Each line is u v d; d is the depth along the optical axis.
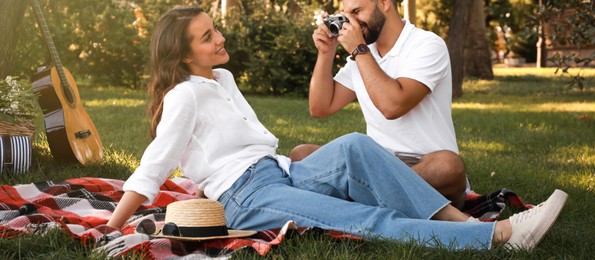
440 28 29.14
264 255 3.18
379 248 3.29
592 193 5.23
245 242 3.27
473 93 18.09
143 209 4.26
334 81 4.44
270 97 14.59
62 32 14.27
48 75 5.84
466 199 4.35
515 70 32.56
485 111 12.68
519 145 8.20
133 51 15.05
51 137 5.66
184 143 3.59
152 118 3.72
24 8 6.45
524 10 34.62
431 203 3.41
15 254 3.20
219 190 3.67
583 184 5.64
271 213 3.54
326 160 3.59
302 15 15.80
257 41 15.03
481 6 24.44
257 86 15.00
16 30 6.40
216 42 3.70
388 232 3.37
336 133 8.92
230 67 15.23
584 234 3.87
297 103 12.99
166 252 3.21
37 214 3.73
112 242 3.19
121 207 3.46
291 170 3.74
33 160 5.90
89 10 14.57
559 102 15.10
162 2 15.54
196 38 3.66
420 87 3.92
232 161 3.67
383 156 3.45
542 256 3.27
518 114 12.00
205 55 3.68
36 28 13.90
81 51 14.88
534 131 9.49
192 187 4.89
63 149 5.67
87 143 5.90
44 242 3.30
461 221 3.43
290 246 3.24
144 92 14.12
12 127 5.36
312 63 14.81
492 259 3.21
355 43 3.96
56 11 14.30
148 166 3.49
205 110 3.64
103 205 4.30
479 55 24.45
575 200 4.93
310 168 3.66
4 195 4.35
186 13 3.67
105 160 5.96
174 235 3.27
